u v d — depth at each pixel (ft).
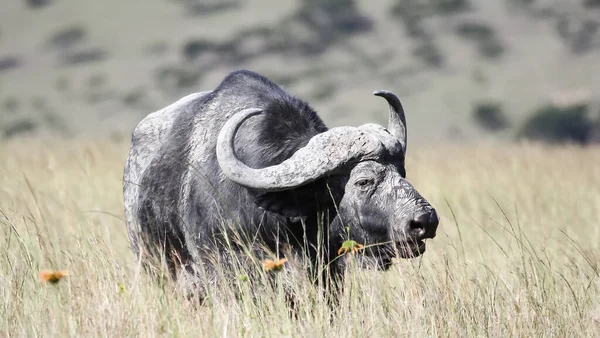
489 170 171.22
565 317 74.18
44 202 110.52
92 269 73.05
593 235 108.47
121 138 208.23
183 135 84.43
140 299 69.00
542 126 640.17
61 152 171.42
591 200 133.39
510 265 87.61
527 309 74.08
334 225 76.95
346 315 70.33
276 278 75.77
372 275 77.25
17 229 86.58
